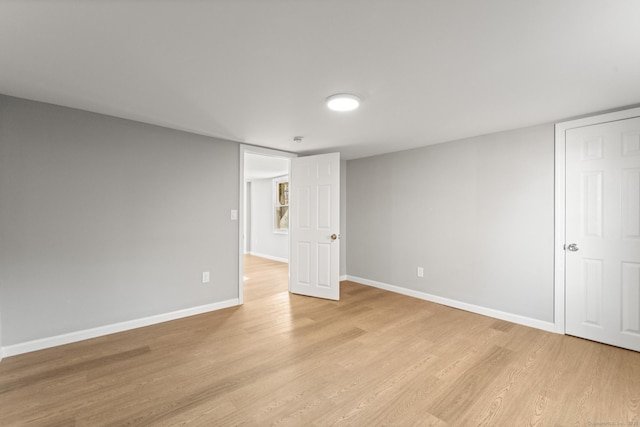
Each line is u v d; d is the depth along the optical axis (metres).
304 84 2.07
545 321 2.94
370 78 1.98
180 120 2.88
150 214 3.03
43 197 2.47
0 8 1.28
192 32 1.48
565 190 2.82
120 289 2.86
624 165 2.52
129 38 1.53
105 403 1.80
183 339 2.70
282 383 2.02
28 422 1.63
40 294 2.46
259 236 7.80
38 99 2.39
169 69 1.87
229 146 3.64
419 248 4.00
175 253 3.21
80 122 2.62
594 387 1.97
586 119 2.69
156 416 1.69
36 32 1.47
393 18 1.36
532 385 1.99
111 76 1.97
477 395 1.89
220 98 2.33
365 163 4.71
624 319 2.53
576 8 1.28
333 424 1.63
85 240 2.66
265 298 4.02
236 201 3.71
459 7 1.28
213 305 3.50
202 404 1.80
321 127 3.08
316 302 3.83
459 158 3.58
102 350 2.47
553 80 2.01
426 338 2.73
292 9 1.30
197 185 3.36
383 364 2.26
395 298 4.00
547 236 2.93
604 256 2.62
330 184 3.99
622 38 1.51
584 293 2.72
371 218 4.62
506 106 2.49
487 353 2.44
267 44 1.59
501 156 3.23
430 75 1.94
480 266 3.40
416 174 4.03
